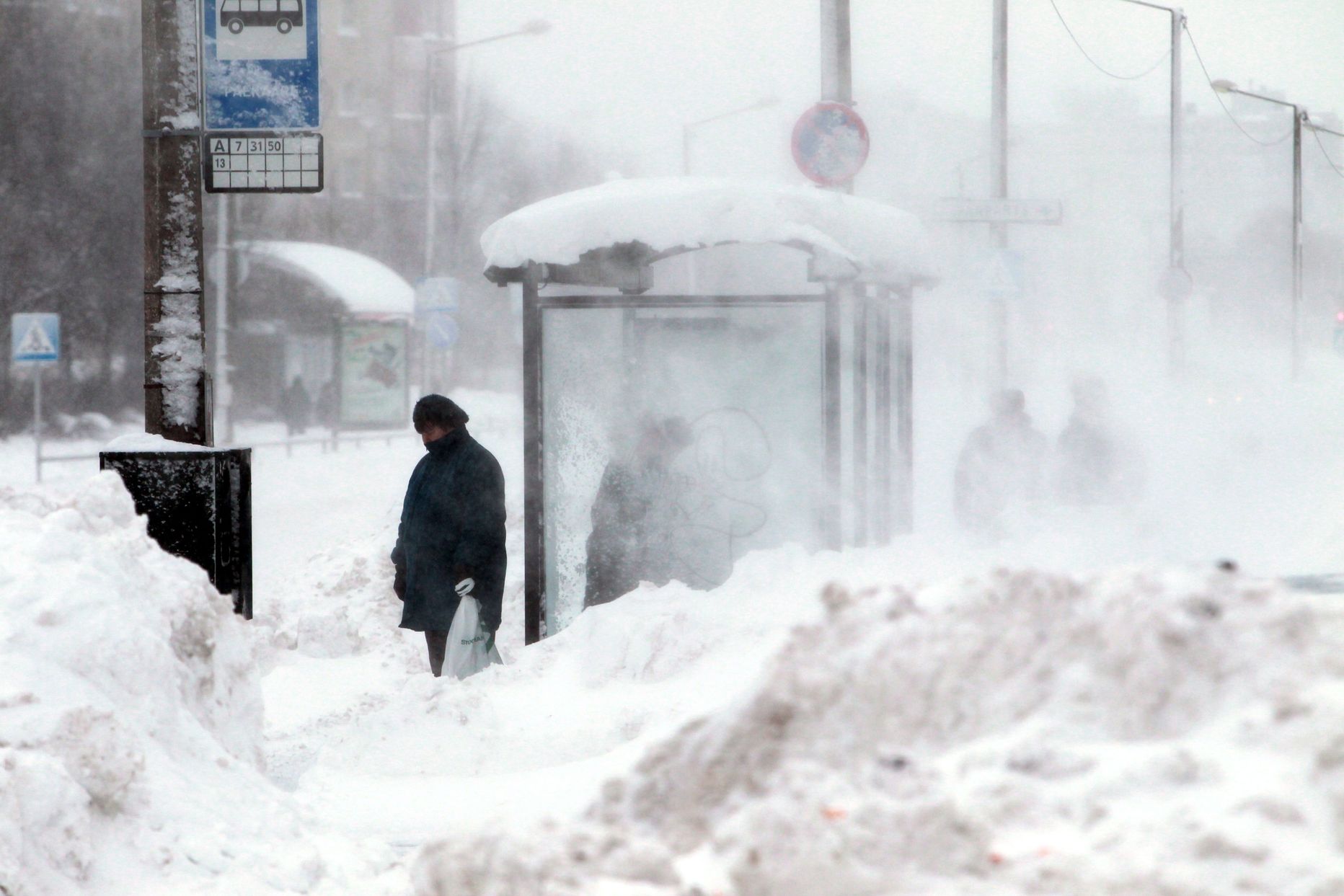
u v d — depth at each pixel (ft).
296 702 113.70
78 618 62.13
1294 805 26.91
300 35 110.93
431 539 108.27
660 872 30.83
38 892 50.62
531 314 130.31
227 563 108.06
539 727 90.33
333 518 296.92
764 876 29.07
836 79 163.94
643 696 95.25
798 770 31.04
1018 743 30.42
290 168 111.86
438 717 90.94
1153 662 31.09
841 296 132.67
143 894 53.83
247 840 59.16
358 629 138.62
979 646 32.81
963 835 28.55
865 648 33.71
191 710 68.28
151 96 111.24
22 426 539.70
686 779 33.40
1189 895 25.91
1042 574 34.12
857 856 28.58
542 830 32.42
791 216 128.47
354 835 70.38
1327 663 30.09
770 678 34.19
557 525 133.69
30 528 68.39
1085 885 26.84
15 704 55.88
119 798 56.49
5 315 543.80
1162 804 27.99
